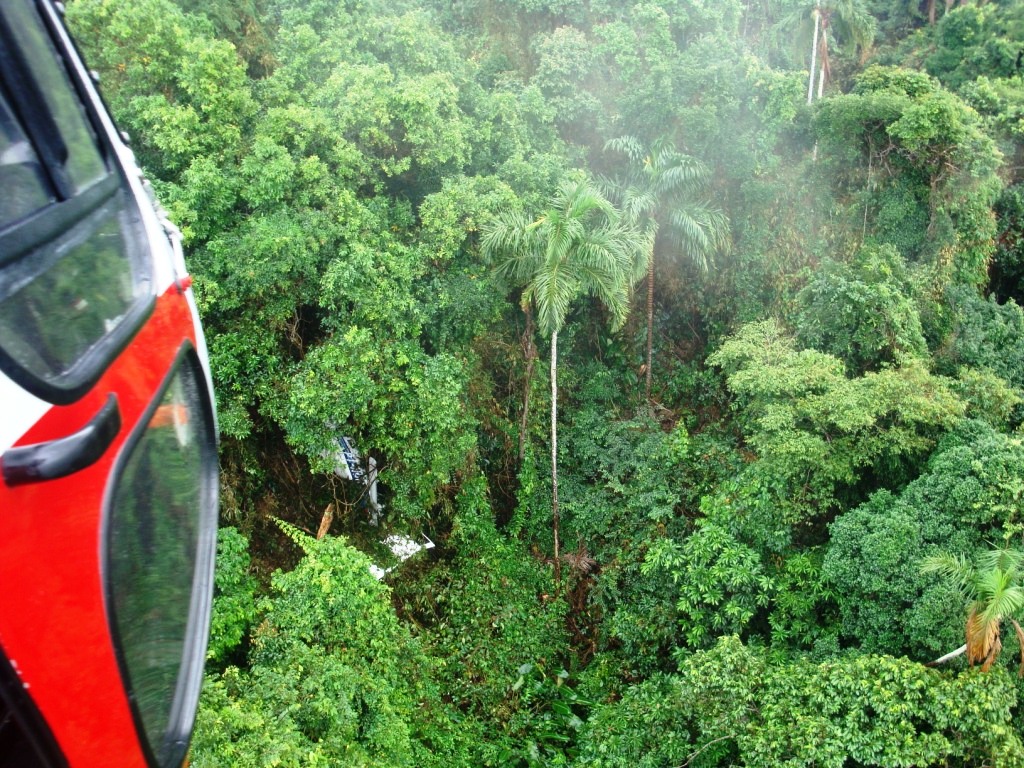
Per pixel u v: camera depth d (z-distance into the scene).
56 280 1.71
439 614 14.58
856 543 11.16
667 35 17.12
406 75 14.36
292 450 13.98
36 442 1.49
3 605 1.37
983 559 9.52
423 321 13.19
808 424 13.31
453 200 13.63
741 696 10.30
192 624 2.46
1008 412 13.63
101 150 2.39
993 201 18.44
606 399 17.75
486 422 16.16
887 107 16.80
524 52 18.89
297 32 14.12
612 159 17.95
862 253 16.92
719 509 13.52
